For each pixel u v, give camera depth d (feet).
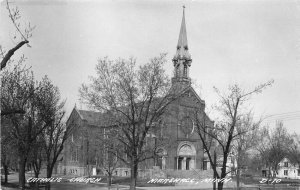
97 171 237.45
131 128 105.81
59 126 99.55
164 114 114.52
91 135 171.12
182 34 236.02
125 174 222.28
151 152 111.34
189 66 233.76
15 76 86.02
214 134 118.21
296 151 187.01
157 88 105.29
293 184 196.95
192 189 172.45
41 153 105.29
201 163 240.73
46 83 92.73
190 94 153.28
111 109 104.42
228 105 110.83
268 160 169.68
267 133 166.81
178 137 226.58
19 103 85.56
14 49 47.42
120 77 104.37
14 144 86.33
